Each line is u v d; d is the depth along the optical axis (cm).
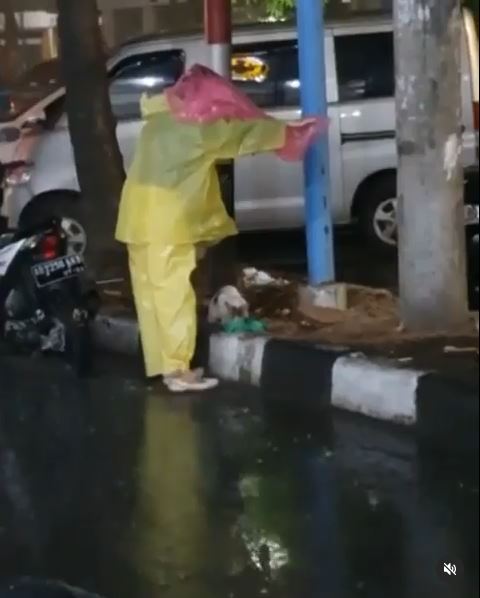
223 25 1173
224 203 1179
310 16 1141
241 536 870
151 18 2264
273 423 1015
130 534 879
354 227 1506
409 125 1069
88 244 1290
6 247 1177
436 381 975
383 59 1457
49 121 1477
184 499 913
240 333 1105
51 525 894
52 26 2364
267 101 1463
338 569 835
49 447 998
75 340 1155
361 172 1462
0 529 892
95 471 958
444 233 1073
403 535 862
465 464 938
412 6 1059
